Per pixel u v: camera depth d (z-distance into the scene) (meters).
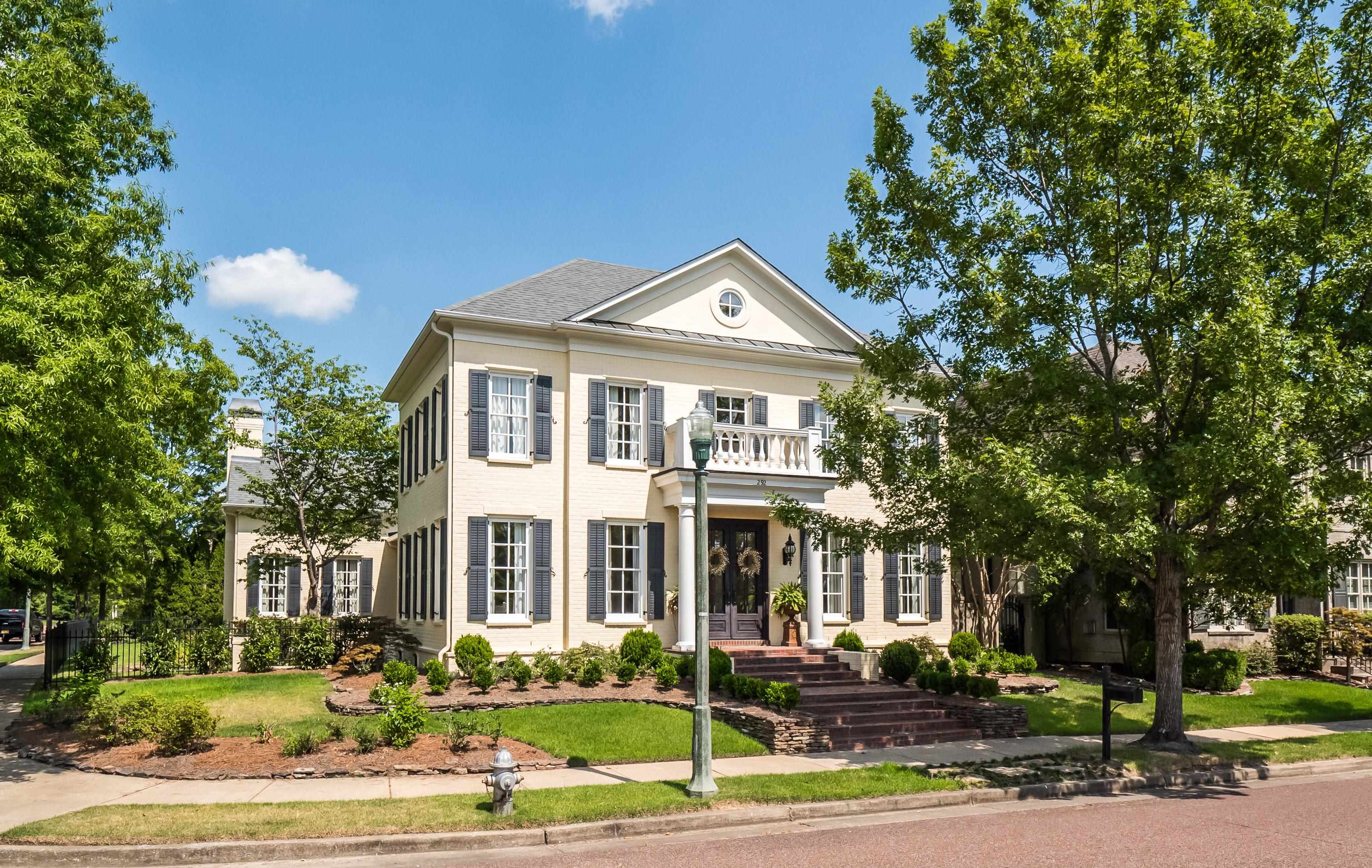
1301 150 14.35
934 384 15.82
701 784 11.62
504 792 10.49
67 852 9.35
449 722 15.45
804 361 24.52
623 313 22.62
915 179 15.43
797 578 23.61
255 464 33.25
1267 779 14.43
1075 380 14.59
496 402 21.56
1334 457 13.72
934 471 14.98
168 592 39.88
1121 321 14.34
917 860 9.26
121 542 21.55
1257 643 25.17
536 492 21.50
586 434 21.98
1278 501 13.26
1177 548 13.73
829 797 11.72
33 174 13.94
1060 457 14.40
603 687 18.95
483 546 20.84
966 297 15.42
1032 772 13.50
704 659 11.88
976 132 15.48
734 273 24.11
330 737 14.66
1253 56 13.99
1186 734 17.42
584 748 14.61
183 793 11.90
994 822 11.10
